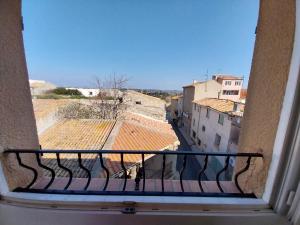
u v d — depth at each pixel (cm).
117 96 1292
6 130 110
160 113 1803
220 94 2025
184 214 103
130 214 103
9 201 107
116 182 140
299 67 81
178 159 949
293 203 92
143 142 623
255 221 103
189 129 2005
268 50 107
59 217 105
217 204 105
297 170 89
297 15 83
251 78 127
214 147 1220
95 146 526
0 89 105
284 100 91
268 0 107
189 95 2095
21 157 123
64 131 641
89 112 1116
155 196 111
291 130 87
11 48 114
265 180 106
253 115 122
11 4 111
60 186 135
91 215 104
